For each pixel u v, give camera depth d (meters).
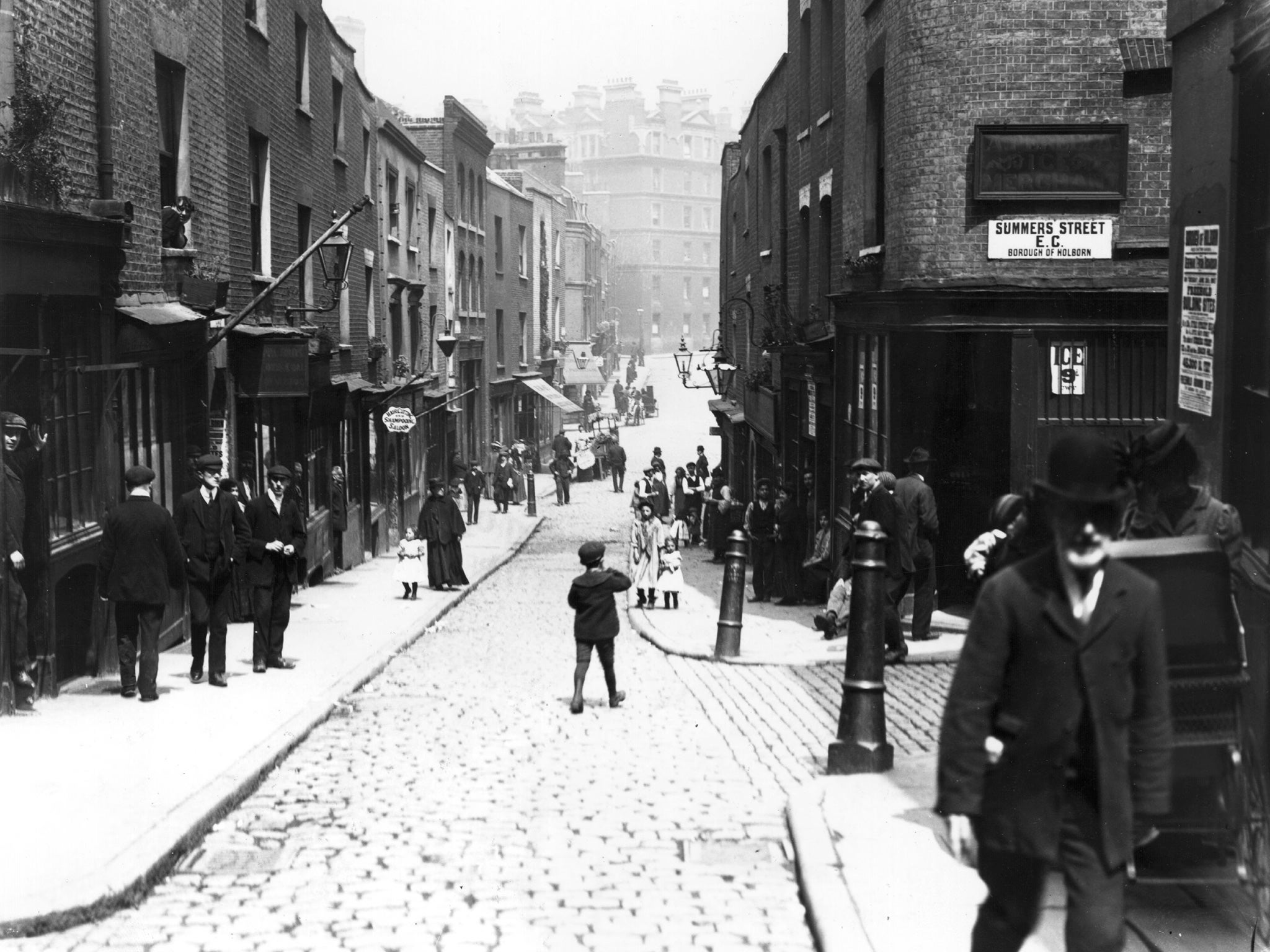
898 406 14.60
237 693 11.38
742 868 6.49
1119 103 13.73
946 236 14.04
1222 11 7.50
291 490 13.21
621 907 5.91
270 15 20.44
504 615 20.22
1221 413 7.42
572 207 79.94
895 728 9.52
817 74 21.00
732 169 36.47
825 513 20.27
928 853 6.20
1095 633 3.80
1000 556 5.72
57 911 5.54
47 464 10.75
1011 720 3.87
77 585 11.79
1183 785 4.86
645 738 9.99
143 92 13.78
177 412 14.73
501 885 6.21
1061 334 13.81
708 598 21.81
